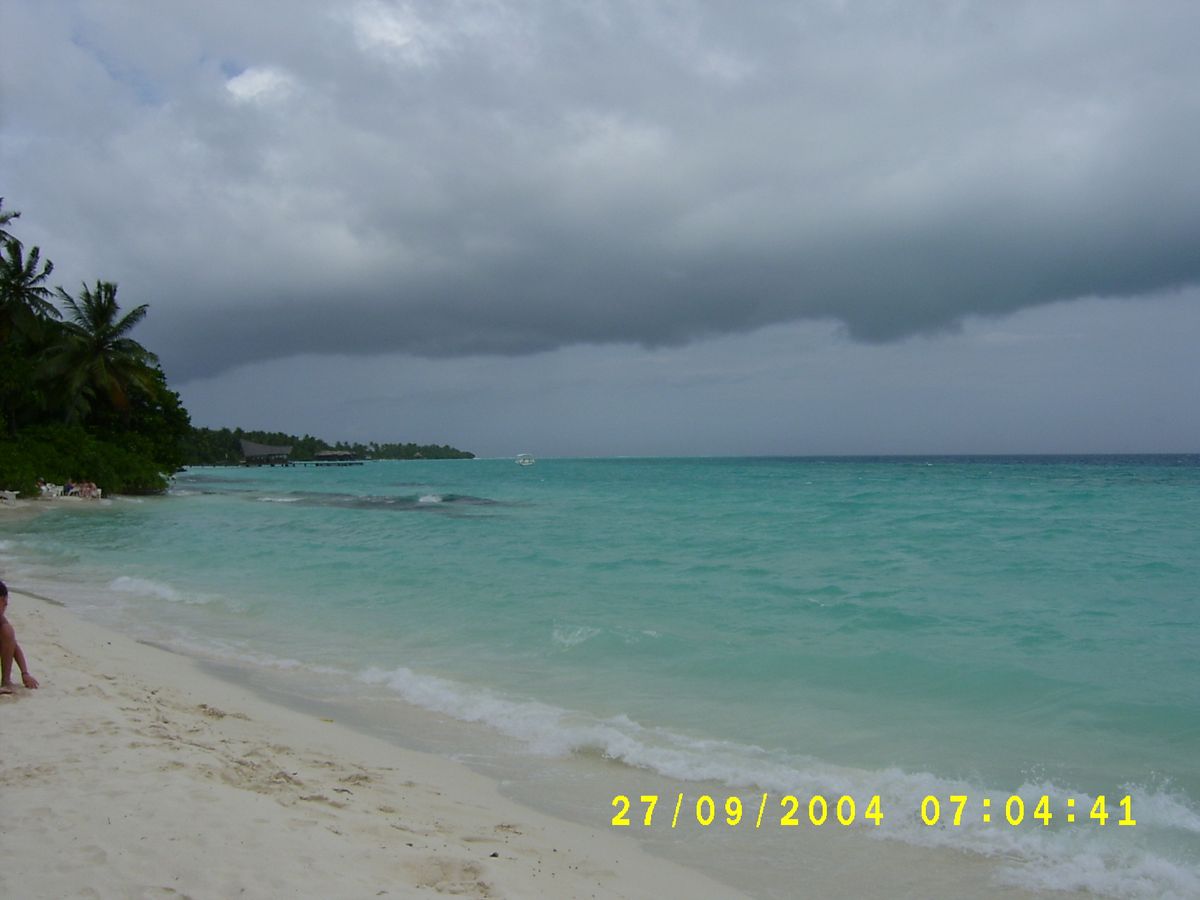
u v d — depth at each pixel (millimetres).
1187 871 5160
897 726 7891
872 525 26750
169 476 54438
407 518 32875
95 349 49719
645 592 14922
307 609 13758
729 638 11312
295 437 184625
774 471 98938
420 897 4277
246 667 10211
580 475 95500
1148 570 16797
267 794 5633
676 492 51000
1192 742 7297
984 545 21203
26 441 42531
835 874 5199
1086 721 7887
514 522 30391
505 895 4445
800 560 18953
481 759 7180
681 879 5066
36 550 21578
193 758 6180
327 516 34000
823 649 10656
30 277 46000
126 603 14328
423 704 8727
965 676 9352
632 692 9055
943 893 4980
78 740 6398
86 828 4762
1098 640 10977
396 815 5578
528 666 10172
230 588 15812
